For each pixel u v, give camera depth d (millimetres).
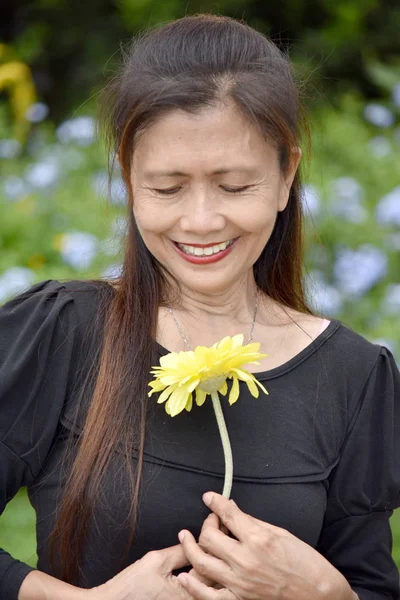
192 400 2340
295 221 2650
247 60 2287
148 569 2213
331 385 2488
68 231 4602
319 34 7430
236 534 2234
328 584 2275
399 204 4816
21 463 2342
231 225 2283
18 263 4500
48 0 7625
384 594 2568
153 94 2189
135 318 2406
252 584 2215
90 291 2477
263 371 2451
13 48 7559
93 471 2271
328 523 2553
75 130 5332
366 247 4766
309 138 2635
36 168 4996
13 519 3812
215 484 2307
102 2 7691
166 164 2217
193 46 2281
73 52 7734
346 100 6188
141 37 2576
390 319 4457
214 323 2521
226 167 2219
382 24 7477
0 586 2312
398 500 2564
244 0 7367
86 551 2301
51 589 2262
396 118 6363
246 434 2361
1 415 2328
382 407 2557
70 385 2379
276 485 2340
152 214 2285
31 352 2344
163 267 2498
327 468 2434
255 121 2223
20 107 5938
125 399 2320
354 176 5477
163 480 2289
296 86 2467
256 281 2648
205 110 2189
